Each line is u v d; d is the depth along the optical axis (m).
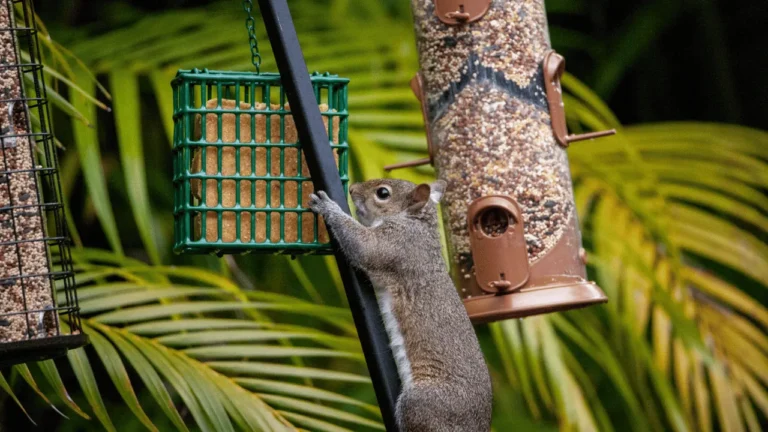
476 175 10.30
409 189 10.04
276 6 8.30
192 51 12.66
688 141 13.56
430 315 9.36
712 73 17.91
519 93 10.43
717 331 11.51
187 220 8.79
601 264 11.27
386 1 15.94
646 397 12.20
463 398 9.10
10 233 8.21
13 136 8.27
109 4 15.55
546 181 10.24
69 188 13.16
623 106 18.25
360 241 8.91
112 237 10.41
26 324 8.07
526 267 9.82
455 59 10.53
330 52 13.28
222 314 11.98
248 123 9.02
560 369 10.59
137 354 8.63
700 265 13.13
